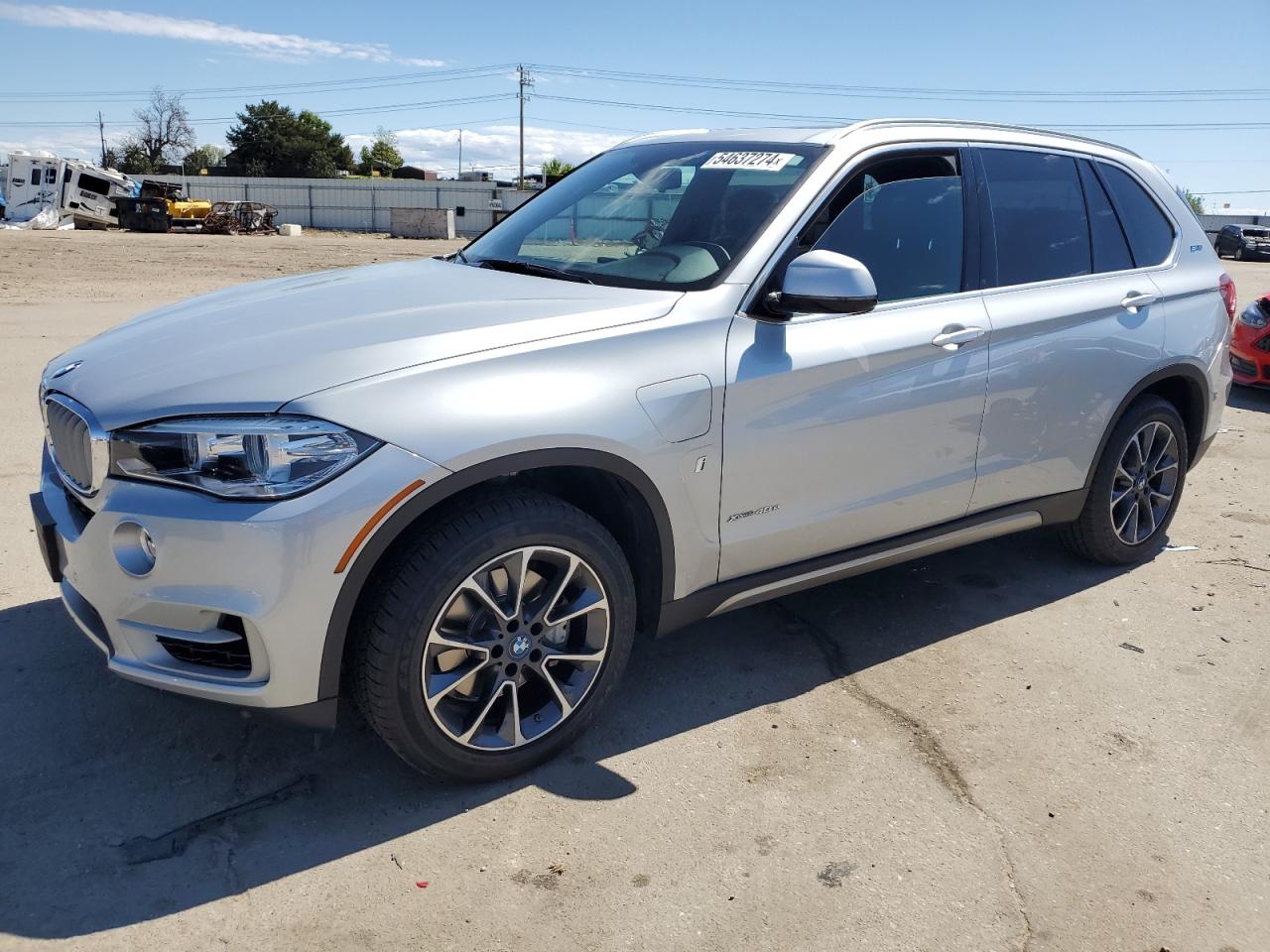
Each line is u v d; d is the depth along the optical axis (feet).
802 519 10.92
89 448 8.54
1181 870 8.82
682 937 7.80
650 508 9.71
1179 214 15.31
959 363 11.80
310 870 8.36
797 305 9.98
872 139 11.82
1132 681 12.03
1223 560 15.92
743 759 10.18
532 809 9.25
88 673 11.21
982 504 12.78
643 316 9.79
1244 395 29.32
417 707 8.73
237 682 8.39
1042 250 13.17
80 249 89.61
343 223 209.15
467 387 8.64
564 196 13.41
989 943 7.89
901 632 13.14
